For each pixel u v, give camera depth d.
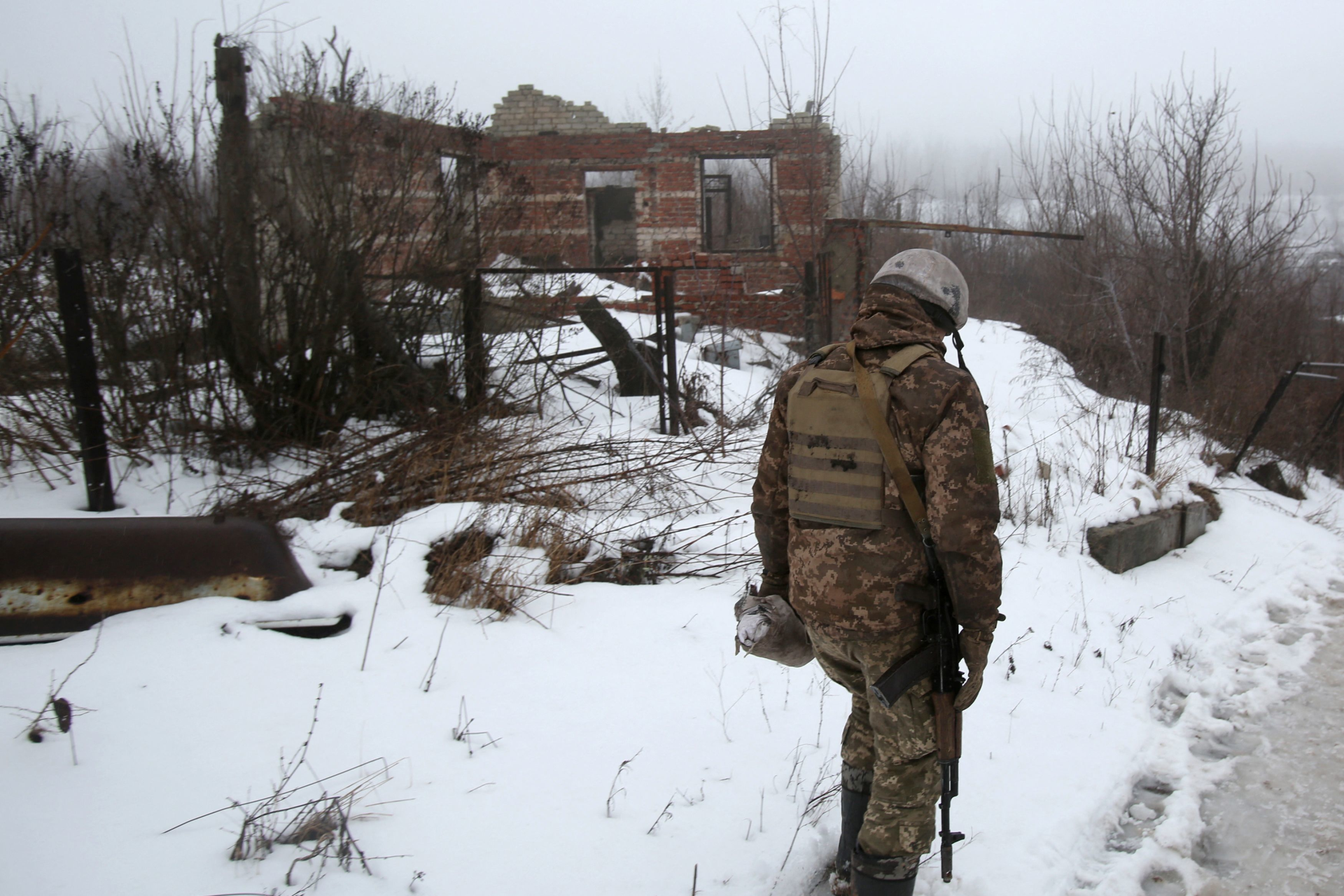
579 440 5.67
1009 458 6.64
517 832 2.46
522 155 16.44
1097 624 4.56
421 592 3.84
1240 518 6.80
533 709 3.12
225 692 2.99
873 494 2.05
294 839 2.31
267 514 4.11
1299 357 11.74
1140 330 10.98
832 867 2.51
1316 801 3.13
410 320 5.98
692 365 9.13
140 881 2.11
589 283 12.41
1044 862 2.65
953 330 2.25
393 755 2.77
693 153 16.25
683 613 3.93
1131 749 3.45
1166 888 2.69
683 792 2.73
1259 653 4.59
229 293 5.14
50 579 3.30
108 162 5.01
